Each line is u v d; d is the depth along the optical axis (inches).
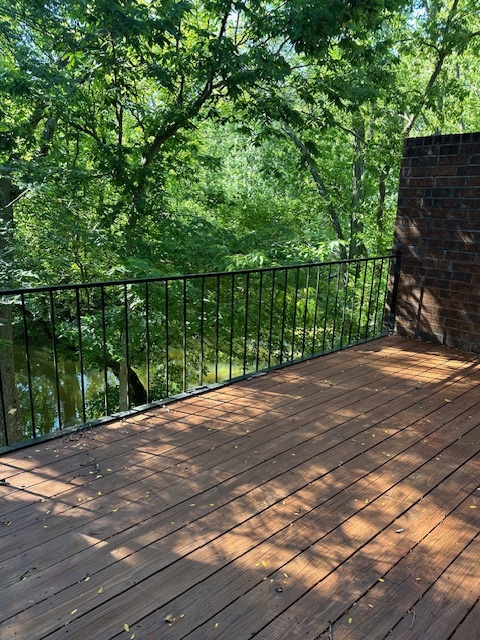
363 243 472.4
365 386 136.8
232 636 55.6
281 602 60.6
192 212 369.4
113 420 112.2
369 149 428.8
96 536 72.1
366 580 64.5
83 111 262.2
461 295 171.3
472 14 374.3
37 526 74.2
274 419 114.3
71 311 327.6
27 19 235.5
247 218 407.2
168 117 282.0
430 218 176.4
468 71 482.3
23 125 249.9
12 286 263.1
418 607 60.2
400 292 190.5
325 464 94.0
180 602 60.2
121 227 296.8
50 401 461.7
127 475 89.0
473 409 121.8
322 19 233.3
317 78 303.7
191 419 114.0
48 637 54.8
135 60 268.7
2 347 295.7
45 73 232.7
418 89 418.3
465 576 65.7
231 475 89.4
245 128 320.8
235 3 251.4
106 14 218.5
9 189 277.3
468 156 161.8
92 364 394.6
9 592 61.1
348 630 56.7
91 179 279.3
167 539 71.7
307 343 377.7
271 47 312.8
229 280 307.6
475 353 169.8
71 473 89.6
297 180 473.4
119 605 59.6
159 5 243.6
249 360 375.6
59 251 289.0
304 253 306.3
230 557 68.2
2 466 91.7
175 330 315.3
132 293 269.4
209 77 267.6
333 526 75.4
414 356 165.6
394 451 99.7
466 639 55.9
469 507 81.4
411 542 72.1
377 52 299.7
